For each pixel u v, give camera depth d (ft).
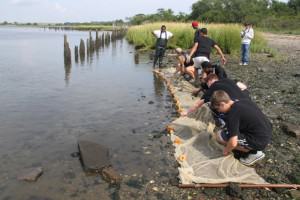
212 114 19.89
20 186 14.93
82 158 17.10
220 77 22.18
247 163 16.22
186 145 18.60
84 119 24.13
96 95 31.32
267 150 18.21
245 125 15.75
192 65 35.65
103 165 16.44
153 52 73.41
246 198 13.79
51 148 19.02
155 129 21.90
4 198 14.01
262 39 72.08
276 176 15.53
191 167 16.06
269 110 25.27
